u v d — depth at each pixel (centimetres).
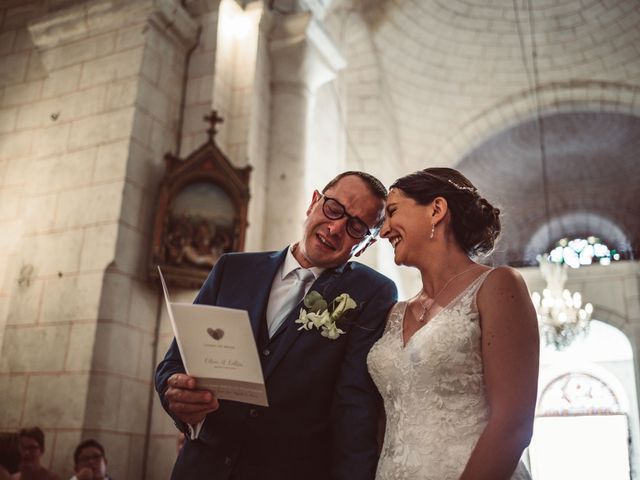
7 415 637
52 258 684
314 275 270
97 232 670
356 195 266
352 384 245
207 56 796
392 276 1268
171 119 767
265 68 855
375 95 1343
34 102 803
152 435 660
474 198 239
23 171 782
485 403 204
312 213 272
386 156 1363
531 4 1367
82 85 760
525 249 1941
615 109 1452
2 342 705
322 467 245
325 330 248
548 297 1173
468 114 1497
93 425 604
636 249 1828
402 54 1401
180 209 696
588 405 1521
